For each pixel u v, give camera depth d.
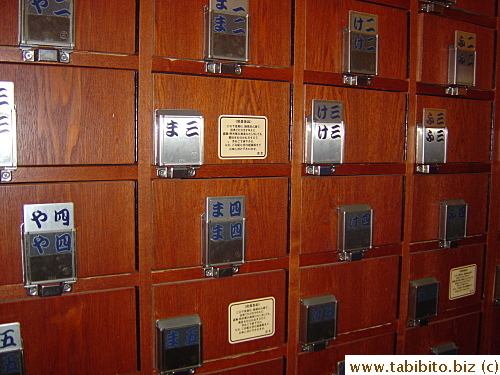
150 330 1.09
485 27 1.53
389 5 1.33
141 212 1.05
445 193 1.50
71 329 1.01
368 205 1.33
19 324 0.96
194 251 1.12
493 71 1.57
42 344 0.99
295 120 1.21
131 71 1.03
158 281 1.09
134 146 1.04
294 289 1.25
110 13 1.00
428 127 1.40
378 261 1.38
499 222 1.64
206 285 1.14
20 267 0.96
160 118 1.03
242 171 1.16
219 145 1.13
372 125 1.33
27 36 0.91
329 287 1.31
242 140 1.15
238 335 1.19
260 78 1.16
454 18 1.45
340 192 1.30
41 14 0.92
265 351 1.23
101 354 1.05
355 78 1.28
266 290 1.22
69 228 0.98
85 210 1.01
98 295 1.03
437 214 1.48
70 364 1.02
